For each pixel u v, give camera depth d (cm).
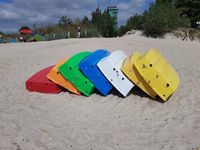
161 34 2319
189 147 330
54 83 531
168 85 470
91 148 327
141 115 434
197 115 425
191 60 860
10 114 426
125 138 355
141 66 476
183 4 3123
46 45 1378
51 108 462
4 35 3197
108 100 498
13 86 598
